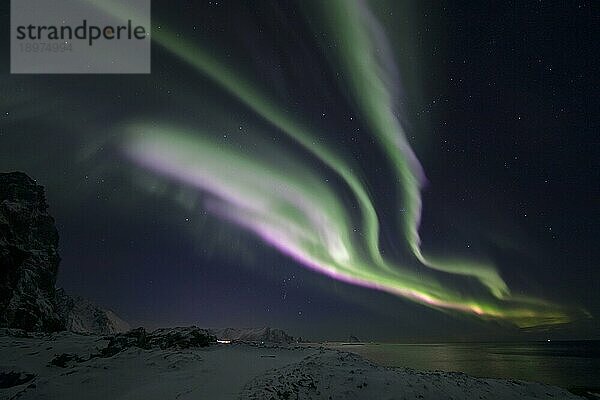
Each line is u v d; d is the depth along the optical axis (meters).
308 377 14.28
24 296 37.00
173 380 13.84
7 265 32.91
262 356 19.41
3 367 16.30
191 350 21.08
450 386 15.09
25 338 25.56
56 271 46.06
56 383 13.57
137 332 21.77
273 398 11.98
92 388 13.09
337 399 12.96
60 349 20.41
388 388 13.84
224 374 14.95
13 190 45.66
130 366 15.68
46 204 49.12
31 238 44.19
